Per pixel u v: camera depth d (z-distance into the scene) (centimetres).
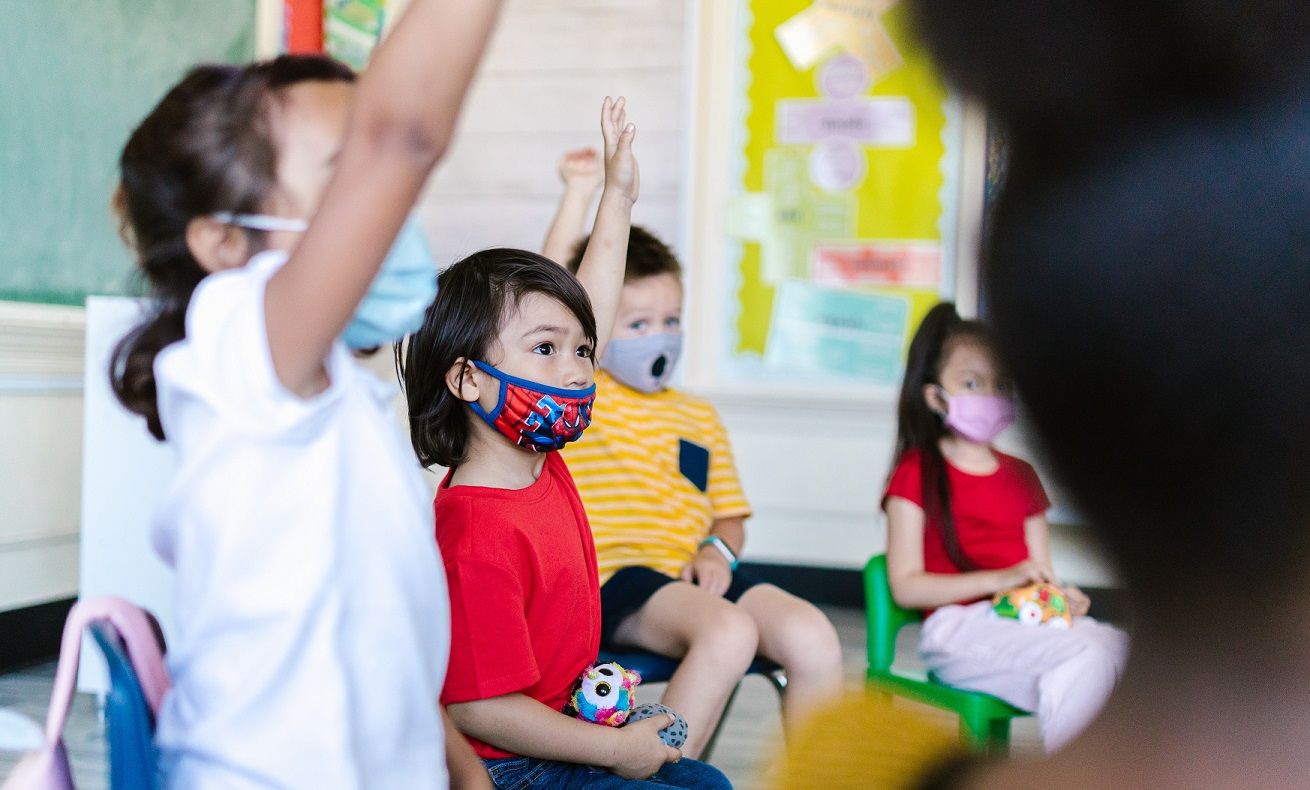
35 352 290
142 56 315
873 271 396
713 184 404
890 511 221
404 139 62
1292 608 21
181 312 85
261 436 76
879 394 393
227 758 79
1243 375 20
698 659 174
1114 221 21
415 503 86
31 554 298
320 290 69
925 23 22
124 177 87
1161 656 22
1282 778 21
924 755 32
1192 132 20
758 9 396
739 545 216
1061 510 22
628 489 201
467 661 125
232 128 82
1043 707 180
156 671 88
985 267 22
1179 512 21
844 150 394
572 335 137
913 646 347
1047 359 21
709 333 407
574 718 133
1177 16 20
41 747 84
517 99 415
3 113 278
